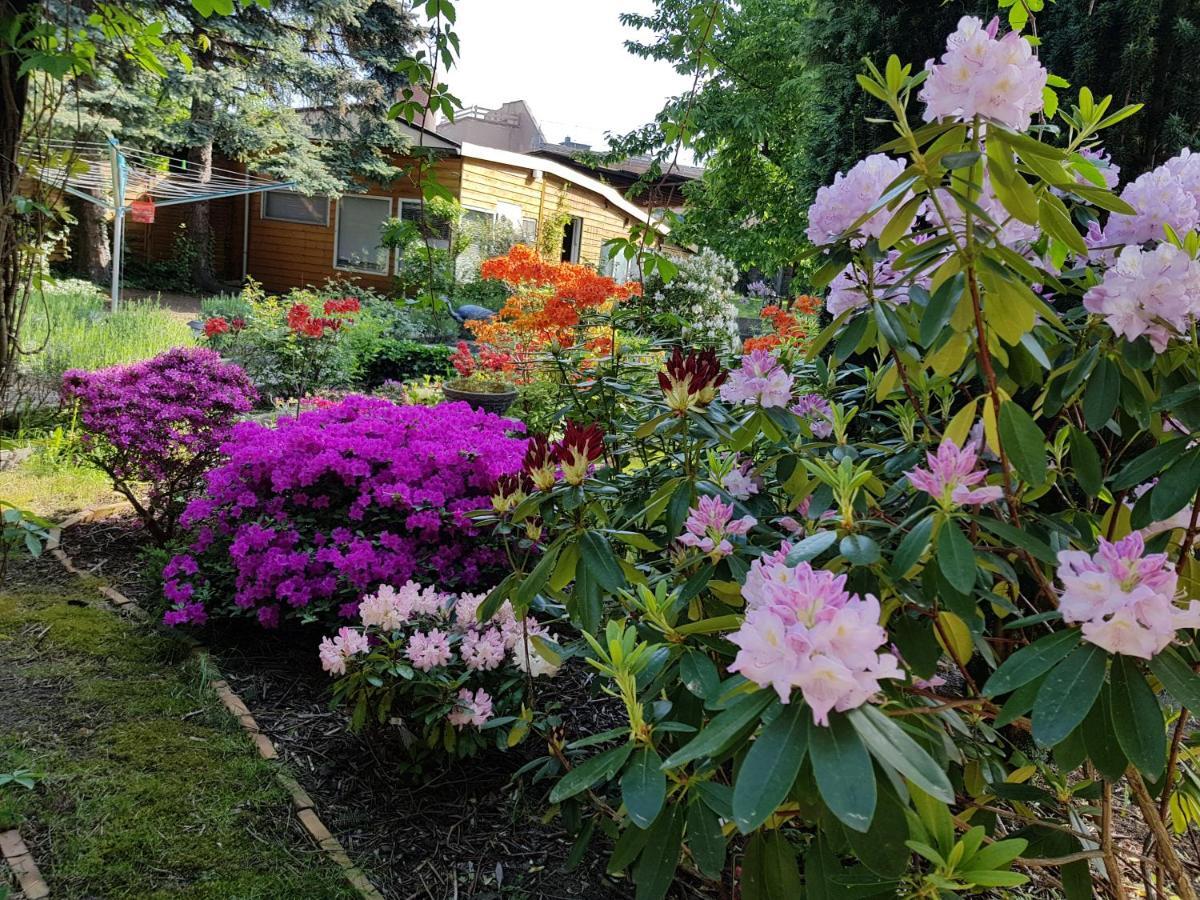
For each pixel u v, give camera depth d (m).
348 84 13.42
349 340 8.39
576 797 1.81
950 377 1.74
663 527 2.01
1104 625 0.93
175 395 3.86
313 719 2.57
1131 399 1.35
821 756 0.79
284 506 3.26
